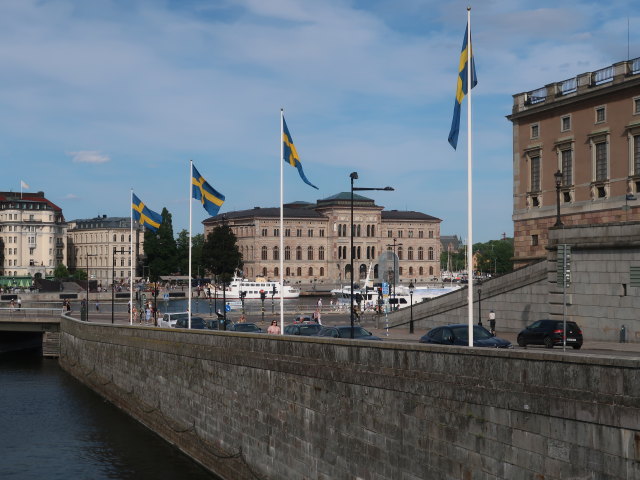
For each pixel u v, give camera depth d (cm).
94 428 5541
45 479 4334
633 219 6562
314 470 3058
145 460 4584
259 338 3581
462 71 3200
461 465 2250
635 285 4969
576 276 5388
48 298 19625
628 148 6644
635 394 1739
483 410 2172
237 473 3819
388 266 13888
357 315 10406
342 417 2858
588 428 1853
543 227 7588
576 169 7194
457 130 3250
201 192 6041
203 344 4359
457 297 7456
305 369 3133
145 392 5559
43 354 9775
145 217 7525
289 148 4703
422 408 2417
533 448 2005
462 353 2253
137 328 5828
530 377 2017
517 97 7900
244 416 3750
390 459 2572
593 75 7044
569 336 4766
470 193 2981
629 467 1753
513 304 6619
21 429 5559
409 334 7475
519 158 7894
